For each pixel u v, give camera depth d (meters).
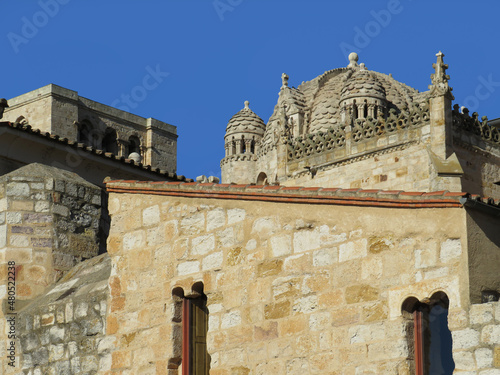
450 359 17.27
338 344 17.95
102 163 31.52
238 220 20.19
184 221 21.17
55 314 23.06
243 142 102.88
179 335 20.81
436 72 48.59
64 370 22.52
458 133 48.16
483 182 48.81
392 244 17.62
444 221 17.00
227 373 19.45
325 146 53.31
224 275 20.09
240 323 19.53
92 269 24.36
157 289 21.27
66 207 25.86
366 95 76.38
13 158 30.08
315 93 82.38
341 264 18.27
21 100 74.69
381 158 50.34
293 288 18.88
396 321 17.28
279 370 18.67
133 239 22.02
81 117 74.88
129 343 21.47
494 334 15.96
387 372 17.19
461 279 16.53
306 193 19.02
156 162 77.94
